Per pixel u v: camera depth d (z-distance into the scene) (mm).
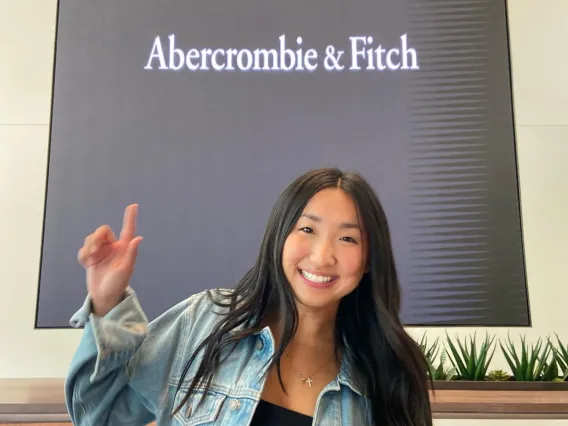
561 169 3180
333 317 1112
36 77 3223
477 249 3082
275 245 1033
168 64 3248
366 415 1061
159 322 1132
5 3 3291
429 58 3275
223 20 3299
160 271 3027
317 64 3262
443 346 2965
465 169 3166
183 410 1022
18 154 3154
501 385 2129
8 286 3025
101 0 3307
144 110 3197
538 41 3295
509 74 3262
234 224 3086
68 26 3273
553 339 2990
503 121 3223
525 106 3234
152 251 3047
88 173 3123
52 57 3246
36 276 3043
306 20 3303
